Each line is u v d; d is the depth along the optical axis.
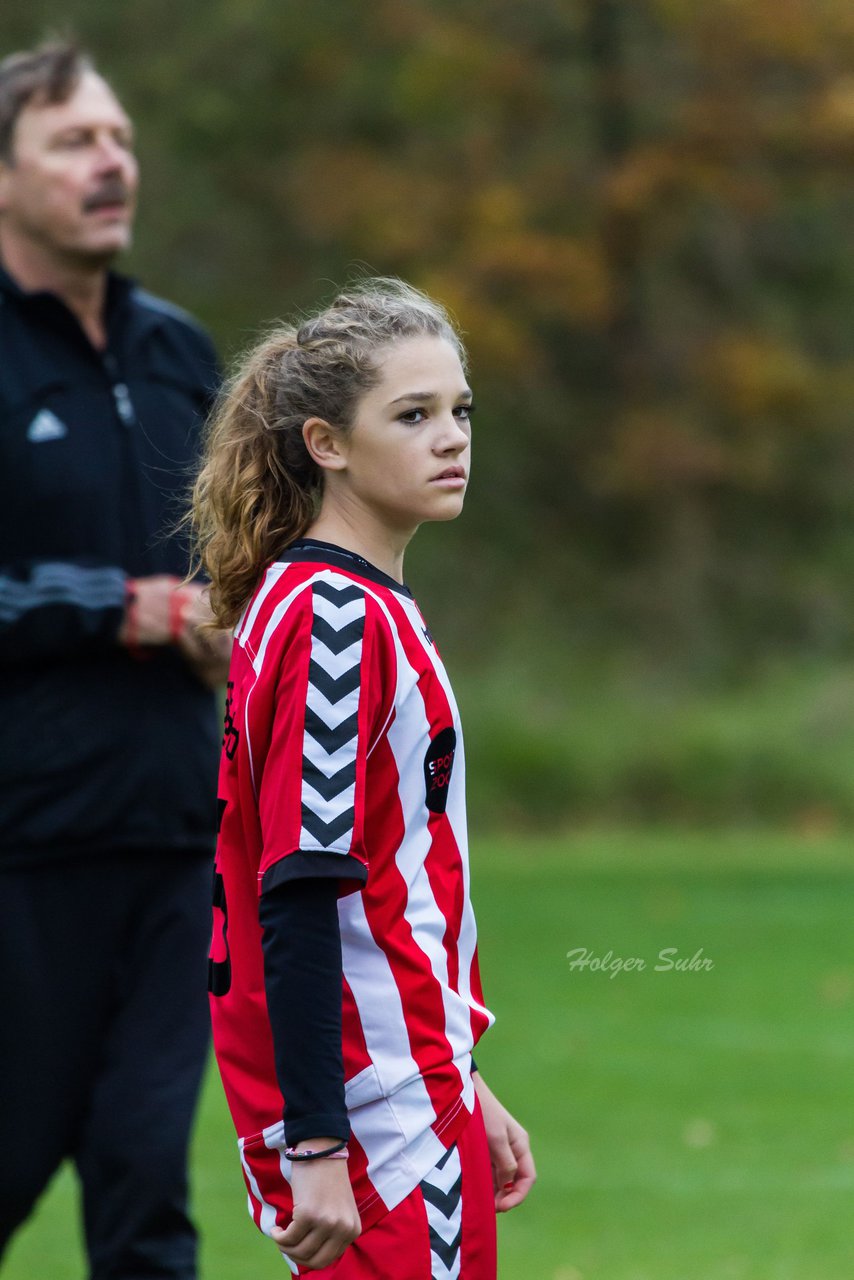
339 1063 7.75
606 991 28.77
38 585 12.07
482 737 56.47
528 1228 16.86
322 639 8.04
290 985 7.72
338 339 8.60
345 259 64.19
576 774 54.97
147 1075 12.20
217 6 61.78
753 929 34.50
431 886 8.38
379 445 8.50
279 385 8.75
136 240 61.56
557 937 33.56
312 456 8.64
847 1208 17.52
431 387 8.52
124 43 61.06
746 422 67.62
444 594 67.50
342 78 64.19
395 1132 8.02
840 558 70.62
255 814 8.35
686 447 65.44
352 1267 7.90
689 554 69.44
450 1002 8.31
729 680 64.75
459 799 8.65
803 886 40.22
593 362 70.19
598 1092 22.28
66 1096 12.27
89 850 12.16
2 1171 12.19
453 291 60.06
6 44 58.16
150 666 12.44
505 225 61.31
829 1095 22.09
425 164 64.19
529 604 67.56
